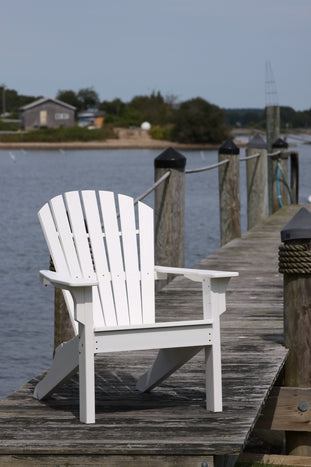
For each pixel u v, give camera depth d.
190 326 4.17
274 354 5.41
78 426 4.05
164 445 3.73
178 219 8.65
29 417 4.23
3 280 13.97
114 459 3.72
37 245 18.86
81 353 4.06
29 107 127.50
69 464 3.72
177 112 121.62
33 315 11.09
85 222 4.89
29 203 31.42
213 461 3.71
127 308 4.71
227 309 7.08
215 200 30.50
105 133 124.31
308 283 5.22
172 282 8.48
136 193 35.19
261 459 5.04
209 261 9.93
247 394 4.57
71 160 78.88
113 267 4.73
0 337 9.80
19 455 3.73
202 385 4.86
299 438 5.43
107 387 4.84
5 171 57.31
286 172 16.62
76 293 3.96
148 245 4.86
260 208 14.87
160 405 4.46
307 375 5.28
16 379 8.27
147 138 123.19
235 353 5.48
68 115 129.50
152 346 4.08
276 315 6.79
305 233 5.10
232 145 12.20
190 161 72.19
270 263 9.75
